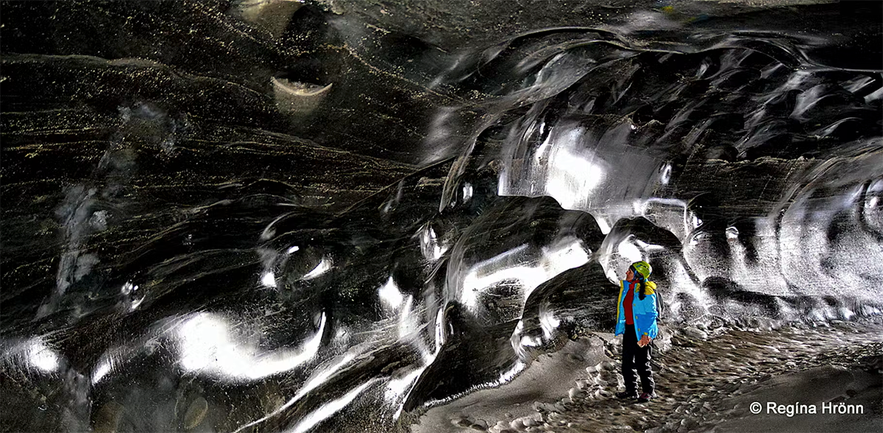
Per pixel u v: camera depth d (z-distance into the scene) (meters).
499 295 6.38
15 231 5.93
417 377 5.69
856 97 8.62
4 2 5.75
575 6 7.91
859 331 6.79
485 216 6.97
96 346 5.56
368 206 7.00
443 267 6.52
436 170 7.36
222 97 6.68
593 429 4.92
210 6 6.29
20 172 6.03
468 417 5.11
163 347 5.58
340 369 5.76
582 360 5.71
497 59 7.17
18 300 5.73
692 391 5.46
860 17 8.93
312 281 6.11
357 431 5.20
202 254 6.16
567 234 6.71
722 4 8.48
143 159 6.54
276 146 7.03
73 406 5.35
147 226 6.42
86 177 6.31
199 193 6.75
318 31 6.64
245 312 5.80
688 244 7.41
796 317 6.87
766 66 8.48
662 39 8.28
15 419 5.23
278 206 6.88
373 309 6.14
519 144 7.48
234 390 5.54
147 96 6.45
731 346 6.29
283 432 5.29
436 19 7.15
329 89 6.86
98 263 6.06
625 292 5.36
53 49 6.05
